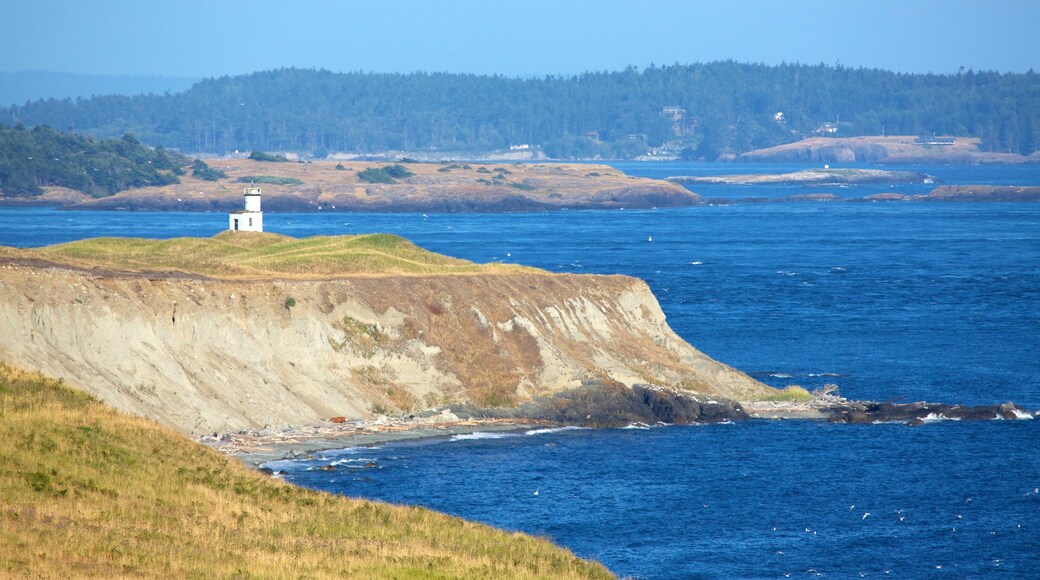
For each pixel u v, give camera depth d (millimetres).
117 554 162750
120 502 187875
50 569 152625
